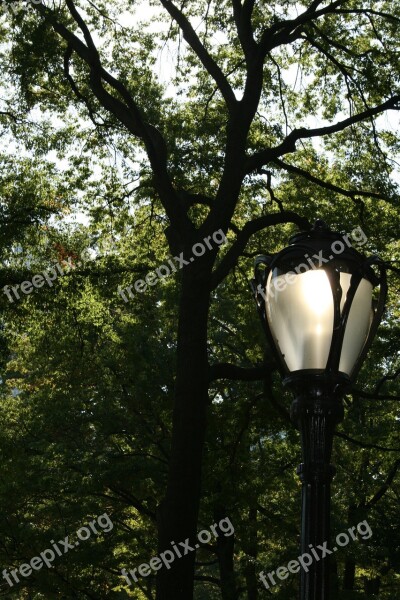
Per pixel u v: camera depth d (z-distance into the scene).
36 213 25.77
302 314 5.94
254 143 25.62
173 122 25.84
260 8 24.09
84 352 31.55
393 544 31.08
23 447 31.92
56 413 31.69
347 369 6.00
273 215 19.89
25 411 33.06
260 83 20.33
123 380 31.78
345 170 26.94
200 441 17.59
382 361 30.16
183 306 18.23
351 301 5.93
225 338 32.28
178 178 25.48
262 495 32.50
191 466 17.38
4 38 24.81
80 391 32.28
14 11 21.39
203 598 43.97
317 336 5.92
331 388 5.95
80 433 32.69
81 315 27.39
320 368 5.91
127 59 24.91
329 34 25.06
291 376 5.96
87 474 30.83
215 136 25.94
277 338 6.10
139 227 27.81
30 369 36.47
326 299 5.94
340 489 33.12
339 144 26.83
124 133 26.19
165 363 31.33
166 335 33.38
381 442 33.25
